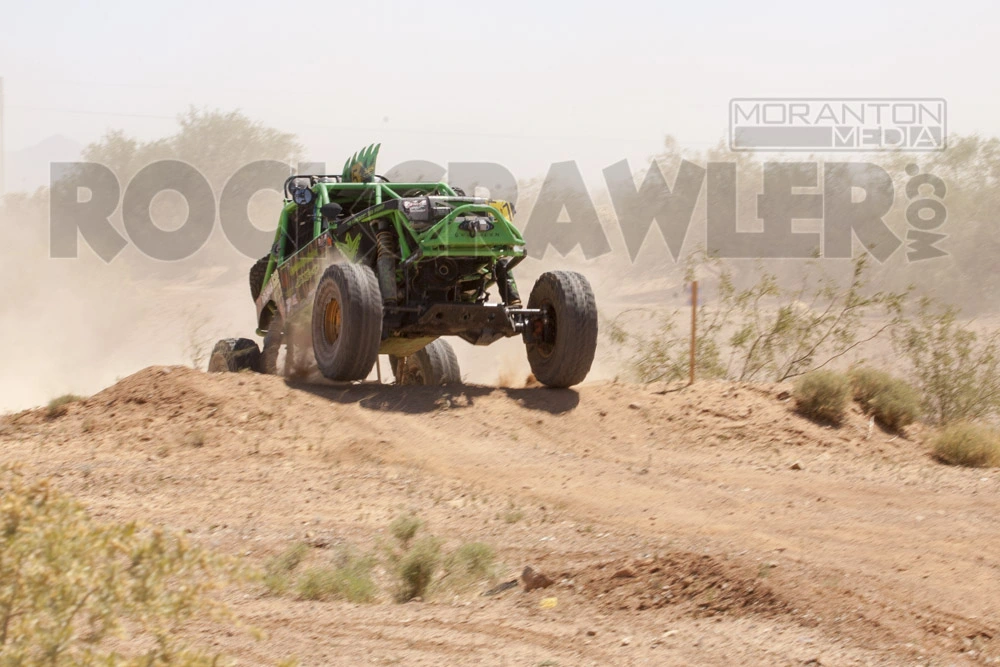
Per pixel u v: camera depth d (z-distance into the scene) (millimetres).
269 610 8648
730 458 15406
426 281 17812
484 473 14086
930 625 8031
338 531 11375
